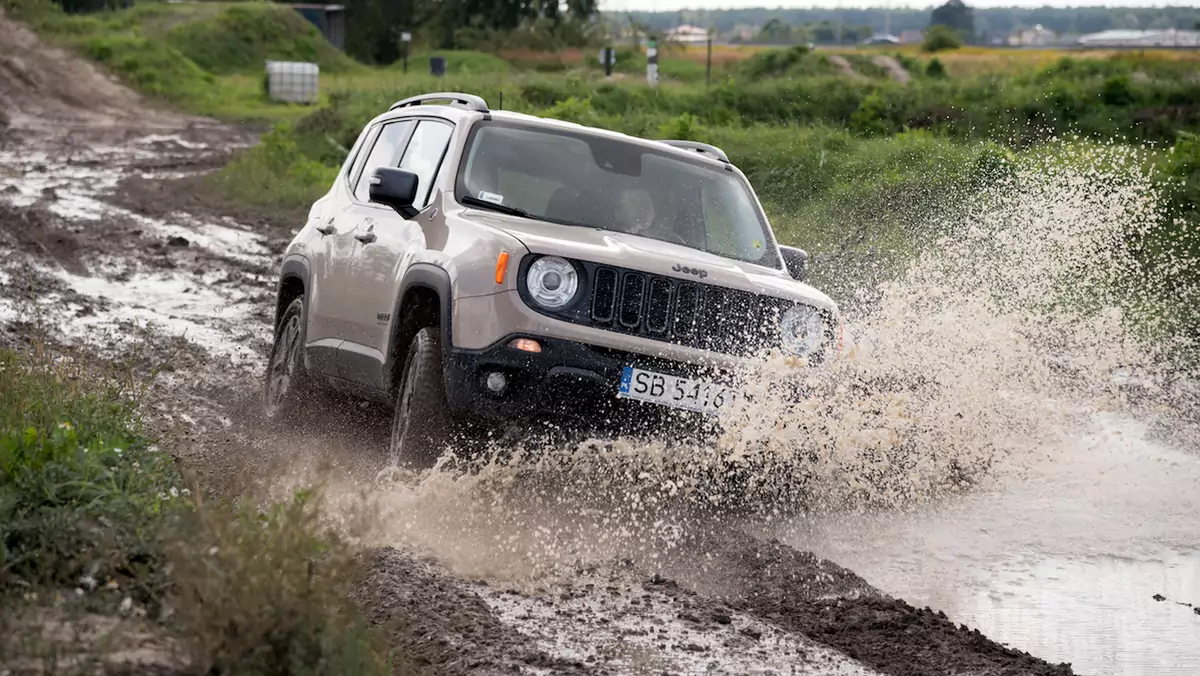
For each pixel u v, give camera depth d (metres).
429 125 14.29
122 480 9.47
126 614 7.39
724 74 113.81
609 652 8.30
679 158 14.30
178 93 97.50
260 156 48.19
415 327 12.64
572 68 142.00
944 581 10.63
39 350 13.94
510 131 13.68
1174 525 12.36
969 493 13.20
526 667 7.87
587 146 13.88
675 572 10.17
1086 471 14.02
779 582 10.06
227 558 7.11
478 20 186.62
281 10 145.88
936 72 107.88
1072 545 11.67
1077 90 56.28
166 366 17.14
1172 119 52.44
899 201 29.92
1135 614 10.00
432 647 8.06
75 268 25.81
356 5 194.62
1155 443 15.32
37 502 8.73
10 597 7.49
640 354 11.45
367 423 14.77
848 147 40.12
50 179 43.50
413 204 13.44
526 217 12.88
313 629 7.04
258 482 10.86
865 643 8.95
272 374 15.58
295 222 35.69
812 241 28.39
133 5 151.75
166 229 32.72
